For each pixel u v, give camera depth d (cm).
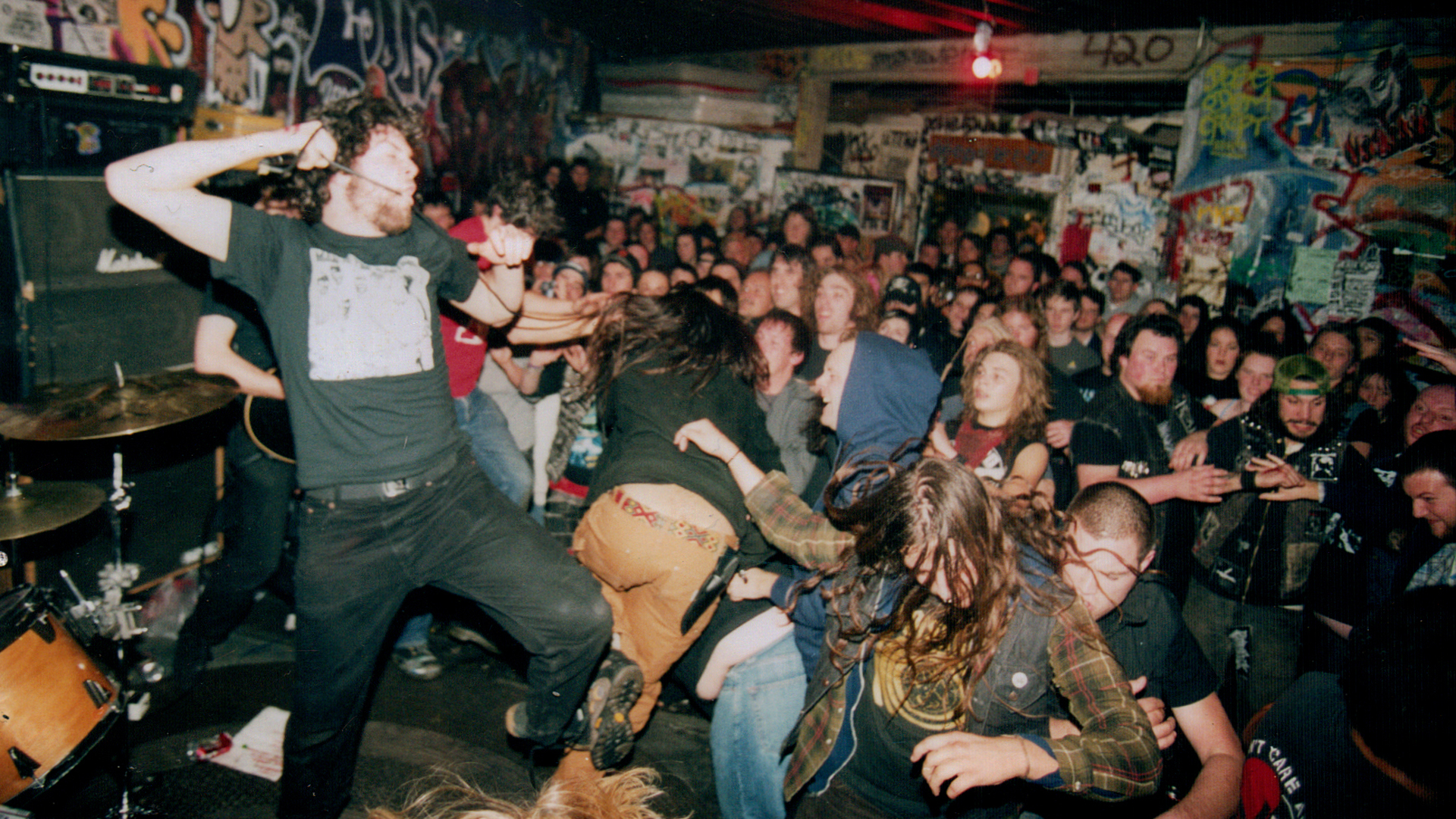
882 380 214
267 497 283
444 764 259
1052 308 417
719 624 234
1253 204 458
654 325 238
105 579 251
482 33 729
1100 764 141
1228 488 283
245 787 239
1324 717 134
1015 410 289
